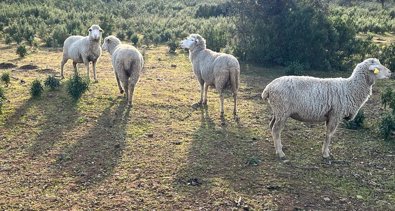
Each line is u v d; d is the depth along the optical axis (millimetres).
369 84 7004
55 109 9594
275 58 15625
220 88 9227
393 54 15180
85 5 31828
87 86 10461
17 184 6379
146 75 13461
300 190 6266
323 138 8438
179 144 7926
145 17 30062
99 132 8398
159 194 6117
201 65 9750
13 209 5691
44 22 24328
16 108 9539
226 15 30641
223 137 8312
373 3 42781
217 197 6039
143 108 9891
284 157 7391
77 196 6059
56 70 13773
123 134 8328
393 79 13711
